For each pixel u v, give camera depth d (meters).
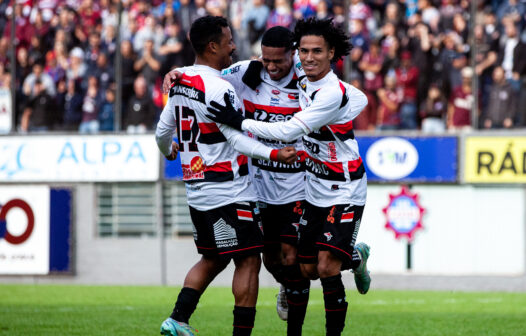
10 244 42.84
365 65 42.31
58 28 46.12
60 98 45.19
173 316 18.95
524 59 41.22
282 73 20.72
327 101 18.73
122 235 42.88
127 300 35.00
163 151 20.64
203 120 18.67
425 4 42.34
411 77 42.03
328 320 20.02
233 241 18.80
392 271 40.16
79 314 30.28
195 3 44.03
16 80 45.75
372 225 40.38
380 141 40.38
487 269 39.41
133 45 44.19
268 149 18.30
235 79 21.36
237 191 18.84
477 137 39.50
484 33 41.88
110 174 42.41
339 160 19.73
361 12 42.66
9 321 28.31
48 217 42.62
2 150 43.22
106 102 44.72
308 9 43.00
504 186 39.22
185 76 18.84
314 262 20.50
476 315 30.06
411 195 40.03
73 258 42.53
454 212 39.75
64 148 42.84
